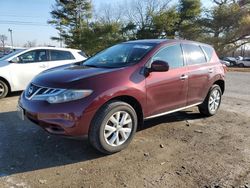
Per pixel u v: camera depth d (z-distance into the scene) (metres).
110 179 3.51
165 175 3.63
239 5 41.31
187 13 41.00
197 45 5.96
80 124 3.80
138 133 5.15
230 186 3.40
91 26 42.53
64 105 3.76
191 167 3.87
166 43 5.11
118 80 4.13
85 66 4.78
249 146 4.68
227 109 7.31
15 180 3.44
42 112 3.80
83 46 40.97
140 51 4.84
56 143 4.57
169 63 5.05
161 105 4.84
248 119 6.37
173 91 5.01
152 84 4.56
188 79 5.34
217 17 40.31
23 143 4.56
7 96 8.34
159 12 41.81
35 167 3.78
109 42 41.25
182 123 5.85
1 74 7.90
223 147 4.60
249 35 40.25
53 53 8.97
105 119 3.98
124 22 43.62
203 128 5.57
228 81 14.72
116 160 4.03
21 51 8.47
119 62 4.75
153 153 4.30
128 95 4.21
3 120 5.80
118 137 4.21
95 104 3.86
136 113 4.56
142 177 3.57
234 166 3.92
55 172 3.66
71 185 3.36
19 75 8.23
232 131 5.45
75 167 3.80
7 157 4.04
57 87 3.88
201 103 6.04
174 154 4.28
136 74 4.39
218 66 6.40
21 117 4.30
